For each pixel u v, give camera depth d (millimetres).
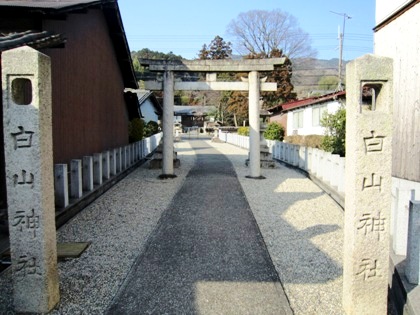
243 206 8031
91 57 9875
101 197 8828
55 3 6844
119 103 13484
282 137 23969
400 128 7766
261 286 4164
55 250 3744
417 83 7219
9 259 4754
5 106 3398
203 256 5062
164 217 7062
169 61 11570
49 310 3582
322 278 4398
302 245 5547
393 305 3791
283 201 8562
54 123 7535
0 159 6293
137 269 4609
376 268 3449
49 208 3619
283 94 37812
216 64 11586
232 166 14844
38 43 5410
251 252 5227
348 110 3551
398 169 7820
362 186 3404
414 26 7316
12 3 6422
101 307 3695
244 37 41625
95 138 10344
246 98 39844
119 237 5875
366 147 3393
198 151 22812
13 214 3482
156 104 28984
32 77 3391
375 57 3352
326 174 10000
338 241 5730
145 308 3676
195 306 3719
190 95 71125
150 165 14234
